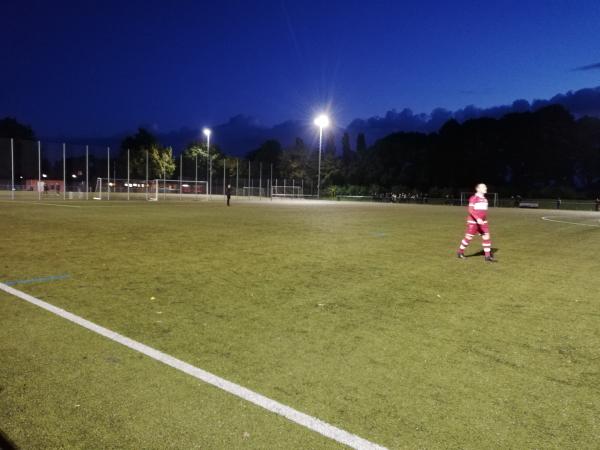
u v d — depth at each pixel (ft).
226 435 9.29
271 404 10.58
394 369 12.82
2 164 140.56
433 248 39.60
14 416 9.82
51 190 160.66
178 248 35.35
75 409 10.15
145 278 24.00
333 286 23.29
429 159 266.16
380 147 285.23
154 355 13.32
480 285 24.62
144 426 9.54
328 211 103.71
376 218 80.64
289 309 18.75
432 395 11.30
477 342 15.29
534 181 256.32
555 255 37.11
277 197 223.30
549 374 12.78
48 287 21.39
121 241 38.75
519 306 20.25
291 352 13.88
